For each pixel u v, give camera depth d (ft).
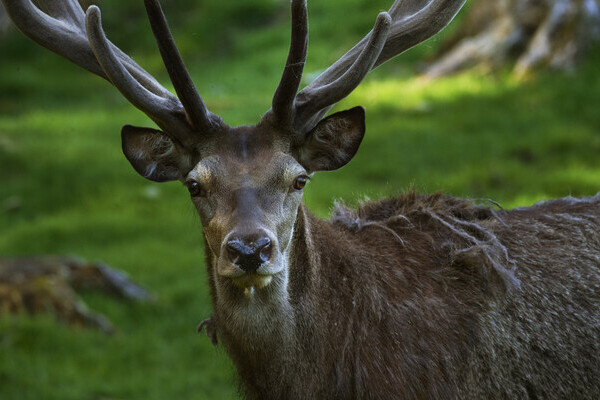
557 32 73.05
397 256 23.18
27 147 70.54
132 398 37.91
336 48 85.71
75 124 77.61
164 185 64.03
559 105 66.49
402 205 24.84
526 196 52.70
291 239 21.11
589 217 25.05
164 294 47.75
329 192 55.62
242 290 20.92
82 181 64.44
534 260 23.73
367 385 21.57
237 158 20.68
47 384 37.55
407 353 21.80
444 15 23.45
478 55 76.64
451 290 22.82
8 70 95.35
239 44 94.68
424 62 81.10
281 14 101.65
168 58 20.53
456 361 22.15
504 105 68.13
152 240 55.52
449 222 24.03
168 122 21.33
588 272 23.90
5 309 42.50
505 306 22.95
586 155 58.59
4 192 63.31
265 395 21.71
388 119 68.49
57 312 43.09
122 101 86.63
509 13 76.43
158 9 20.27
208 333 23.75
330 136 21.85
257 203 19.99
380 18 20.97
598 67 70.28
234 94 80.07
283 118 21.08
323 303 21.80
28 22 22.93
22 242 55.31
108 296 46.68
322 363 21.65
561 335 23.17
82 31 24.06
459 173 57.16
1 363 38.22
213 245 20.44
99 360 40.29
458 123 65.82
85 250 53.98
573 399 23.27
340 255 22.41
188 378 39.60
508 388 22.67
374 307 22.09
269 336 21.16
